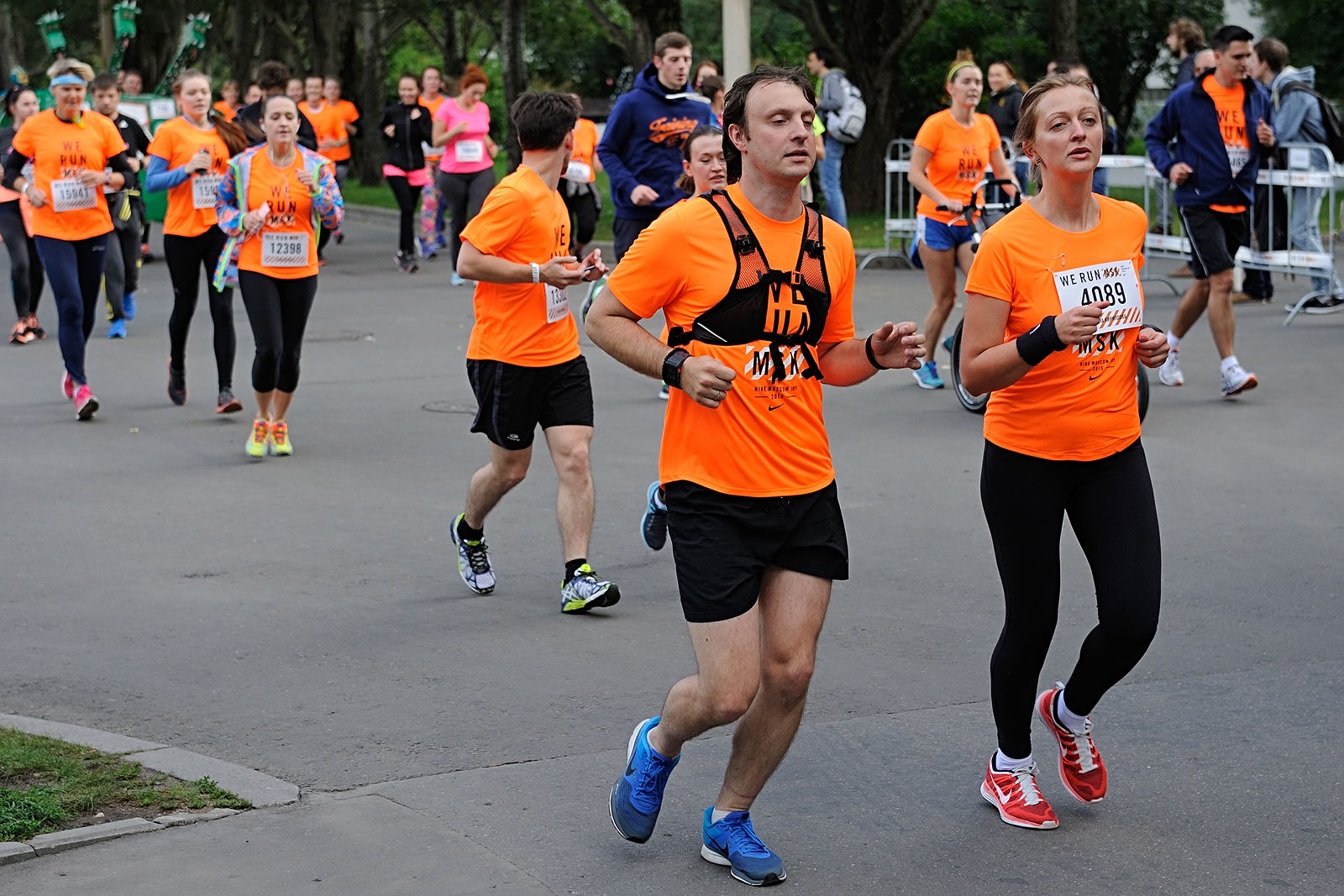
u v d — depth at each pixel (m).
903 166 18.94
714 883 3.98
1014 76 17.44
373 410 10.81
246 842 4.19
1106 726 5.09
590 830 4.30
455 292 17.48
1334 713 5.15
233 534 7.66
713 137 7.41
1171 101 10.59
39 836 4.15
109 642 6.04
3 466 9.13
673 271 3.83
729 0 20.20
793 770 4.75
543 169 6.47
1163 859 4.12
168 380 11.98
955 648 5.88
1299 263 14.04
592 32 48.72
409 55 65.38
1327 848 4.17
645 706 5.29
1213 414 10.06
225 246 9.24
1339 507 7.84
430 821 4.35
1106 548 4.20
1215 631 6.03
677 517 3.89
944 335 13.48
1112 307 4.16
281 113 8.96
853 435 9.76
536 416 6.41
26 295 13.89
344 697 5.41
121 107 22.23
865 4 25.16
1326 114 14.31
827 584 3.93
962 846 4.21
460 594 6.67
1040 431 4.18
